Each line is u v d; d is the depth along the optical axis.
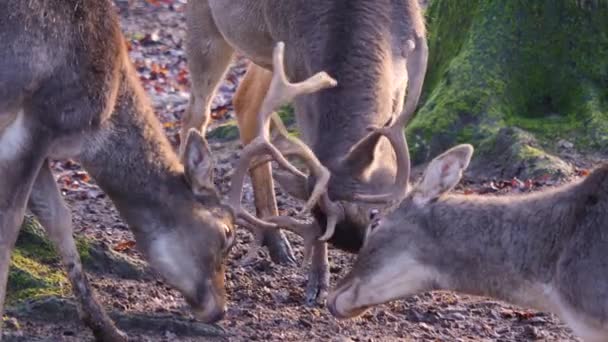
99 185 11.40
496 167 16.66
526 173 16.27
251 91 15.12
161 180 11.34
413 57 11.41
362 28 12.87
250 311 12.17
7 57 10.77
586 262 9.59
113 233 14.61
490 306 12.43
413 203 10.38
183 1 28.80
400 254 10.35
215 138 19.14
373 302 10.52
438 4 19.03
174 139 19.39
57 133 11.04
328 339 11.52
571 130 17.22
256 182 14.38
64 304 11.56
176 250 11.37
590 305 9.60
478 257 10.13
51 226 11.35
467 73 17.78
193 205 11.38
